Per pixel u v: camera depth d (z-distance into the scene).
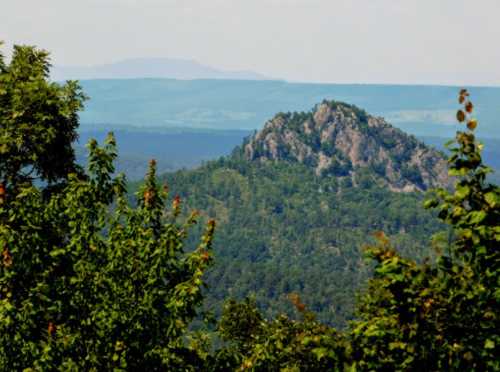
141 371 74.62
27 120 119.31
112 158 81.31
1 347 71.94
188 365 77.94
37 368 70.69
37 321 74.06
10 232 74.62
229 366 84.06
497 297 45.09
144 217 78.19
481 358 44.84
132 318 73.62
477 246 45.78
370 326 48.06
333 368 50.50
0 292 76.19
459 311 46.66
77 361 73.00
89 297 75.19
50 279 78.12
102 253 77.81
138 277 74.88
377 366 47.81
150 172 78.69
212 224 76.38
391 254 49.88
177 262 77.38
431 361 46.59
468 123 47.69
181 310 73.50
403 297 48.16
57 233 81.56
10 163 117.50
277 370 77.94
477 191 47.28
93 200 78.94
